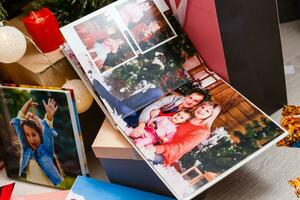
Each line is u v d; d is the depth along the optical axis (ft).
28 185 2.62
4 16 2.59
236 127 2.12
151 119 2.21
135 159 2.12
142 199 2.14
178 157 2.03
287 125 2.47
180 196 1.88
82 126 2.71
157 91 2.32
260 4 2.22
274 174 2.23
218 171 1.95
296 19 3.37
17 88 2.50
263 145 2.02
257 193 2.15
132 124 2.19
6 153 2.68
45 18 2.45
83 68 2.31
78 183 2.29
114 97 2.27
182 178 1.94
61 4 2.68
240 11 2.17
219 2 2.06
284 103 2.64
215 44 2.24
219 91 2.30
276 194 2.12
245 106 2.20
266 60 2.43
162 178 1.96
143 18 2.41
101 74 2.31
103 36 2.36
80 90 2.43
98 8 2.60
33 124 2.53
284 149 2.35
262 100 2.55
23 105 2.52
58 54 2.50
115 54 2.34
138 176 2.23
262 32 2.32
